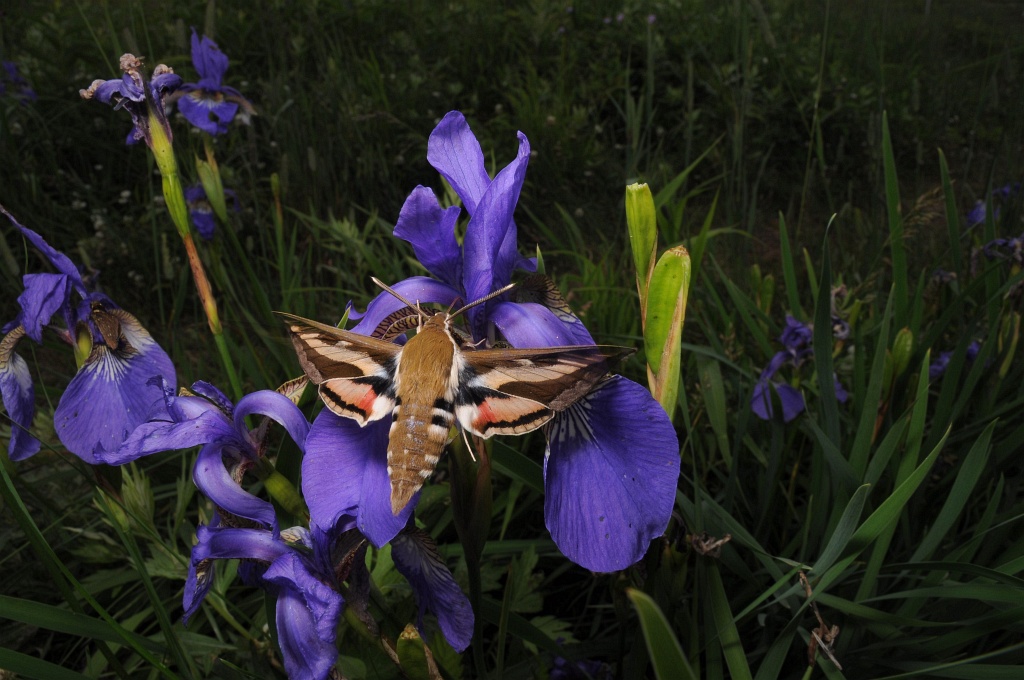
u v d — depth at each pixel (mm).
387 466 155
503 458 227
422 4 1022
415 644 164
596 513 164
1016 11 1146
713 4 1025
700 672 252
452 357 157
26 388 236
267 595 190
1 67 684
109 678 274
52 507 304
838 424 285
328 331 166
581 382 155
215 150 638
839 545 197
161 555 265
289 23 877
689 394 386
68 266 220
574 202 727
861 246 568
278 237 427
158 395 226
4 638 292
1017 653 240
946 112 901
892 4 1175
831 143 853
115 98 238
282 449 202
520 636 241
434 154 202
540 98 833
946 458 320
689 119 532
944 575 253
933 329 333
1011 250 389
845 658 249
